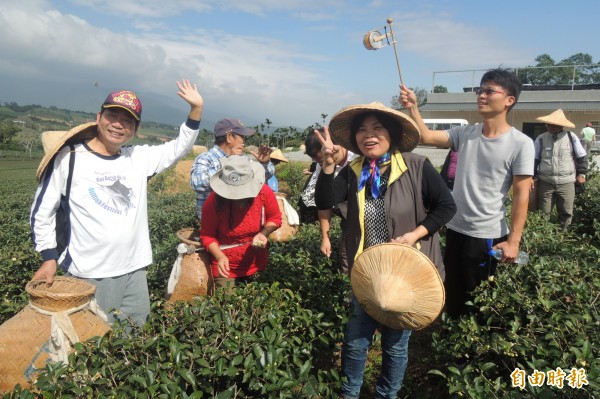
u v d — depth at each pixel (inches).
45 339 115.0
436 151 1024.2
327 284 160.4
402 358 121.9
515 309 137.6
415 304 106.5
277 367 105.3
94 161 126.6
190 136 146.6
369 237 121.4
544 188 296.0
